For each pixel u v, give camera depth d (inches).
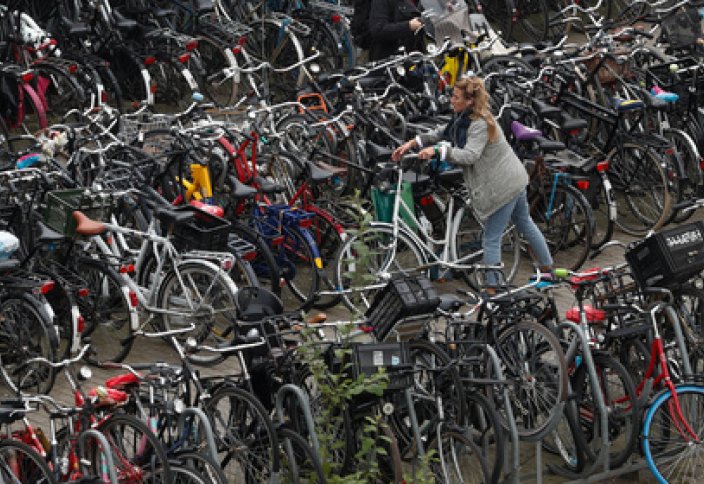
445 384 1037.2
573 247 1537.9
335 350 999.0
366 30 1723.7
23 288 1146.0
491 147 1293.1
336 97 1622.8
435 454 1035.9
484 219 1314.0
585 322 1082.7
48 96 1715.1
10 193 1246.3
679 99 1685.5
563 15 2159.2
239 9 1929.1
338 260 1333.7
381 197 1366.9
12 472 947.3
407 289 1032.8
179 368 987.3
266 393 1021.2
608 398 1091.3
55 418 941.2
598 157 1491.1
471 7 2034.9
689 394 1061.8
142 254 1245.1
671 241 1092.5
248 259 1258.0
